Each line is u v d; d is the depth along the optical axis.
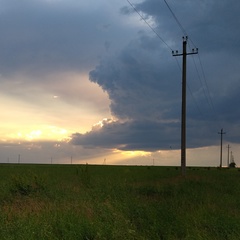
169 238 9.53
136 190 20.02
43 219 10.08
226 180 31.83
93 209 11.72
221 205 14.82
